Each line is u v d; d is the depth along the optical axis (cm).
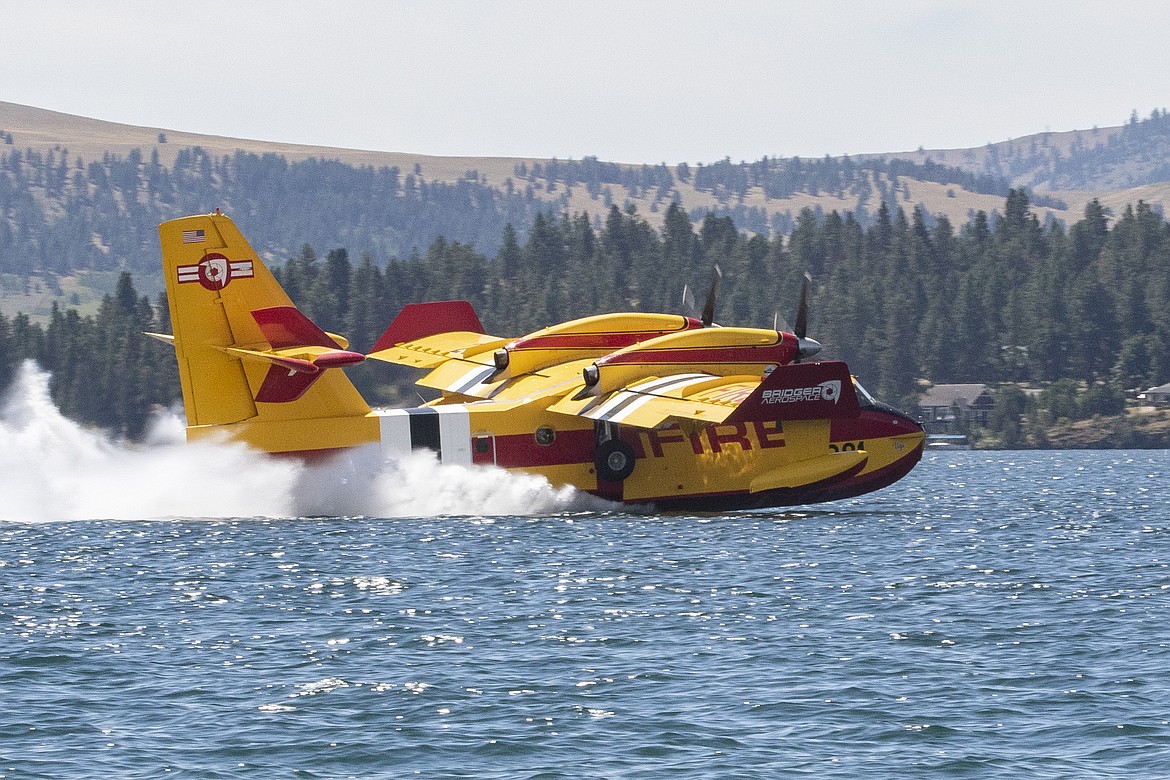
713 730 5472
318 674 6412
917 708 5769
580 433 13125
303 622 7644
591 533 11600
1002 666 6494
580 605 8131
